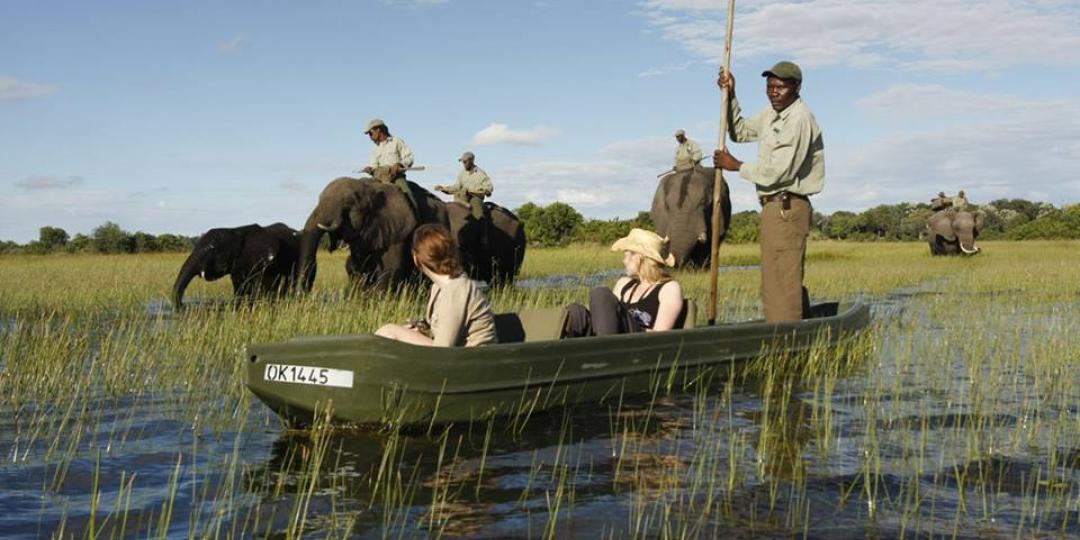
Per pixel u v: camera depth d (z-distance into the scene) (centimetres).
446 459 588
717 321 1273
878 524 470
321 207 1520
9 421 679
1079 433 654
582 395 733
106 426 670
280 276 1549
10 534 454
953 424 683
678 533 456
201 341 993
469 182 1928
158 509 493
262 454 600
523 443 629
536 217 5319
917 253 3831
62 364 858
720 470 564
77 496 516
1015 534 457
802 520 475
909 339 1114
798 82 946
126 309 1377
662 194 2380
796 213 973
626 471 561
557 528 462
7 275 1906
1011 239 6750
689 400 767
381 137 1652
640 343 763
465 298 668
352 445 619
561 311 786
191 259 1434
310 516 481
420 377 634
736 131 1021
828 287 1939
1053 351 966
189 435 647
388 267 1595
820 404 753
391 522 471
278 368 618
